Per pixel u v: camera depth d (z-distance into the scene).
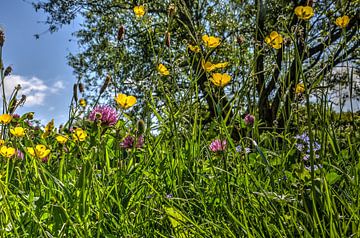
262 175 1.99
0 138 2.53
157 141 2.27
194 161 2.11
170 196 1.93
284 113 1.98
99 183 1.92
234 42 2.65
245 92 2.11
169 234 1.65
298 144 2.03
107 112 2.14
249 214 1.69
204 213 1.78
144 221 1.73
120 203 1.87
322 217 1.53
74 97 2.74
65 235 1.65
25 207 1.64
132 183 2.04
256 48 2.20
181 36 9.57
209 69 2.02
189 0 8.88
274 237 1.47
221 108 2.10
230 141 1.89
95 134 2.11
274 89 2.96
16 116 3.10
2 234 1.60
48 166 2.35
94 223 1.71
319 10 7.07
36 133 3.16
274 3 9.40
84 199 1.69
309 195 1.59
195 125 2.22
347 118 2.12
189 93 2.28
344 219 1.45
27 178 2.23
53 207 1.66
